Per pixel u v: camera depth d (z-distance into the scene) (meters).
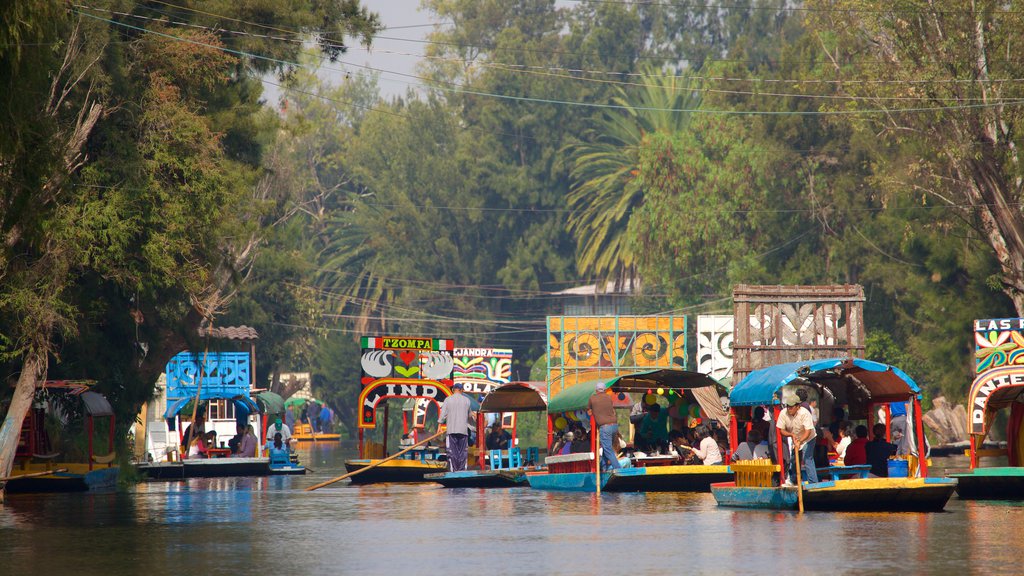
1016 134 117.62
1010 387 69.31
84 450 91.19
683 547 43.53
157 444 119.88
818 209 166.88
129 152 81.81
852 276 169.00
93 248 79.31
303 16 105.50
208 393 118.81
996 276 124.69
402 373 99.75
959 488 66.81
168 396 118.75
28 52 55.66
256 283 182.75
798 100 167.62
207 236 89.69
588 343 100.75
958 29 117.62
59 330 80.44
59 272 76.00
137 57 88.75
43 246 73.31
